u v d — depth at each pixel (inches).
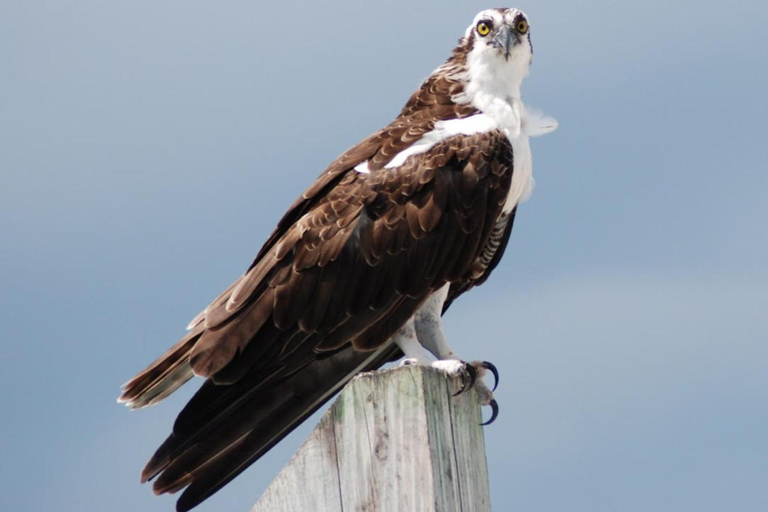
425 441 285.1
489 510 307.0
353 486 289.0
